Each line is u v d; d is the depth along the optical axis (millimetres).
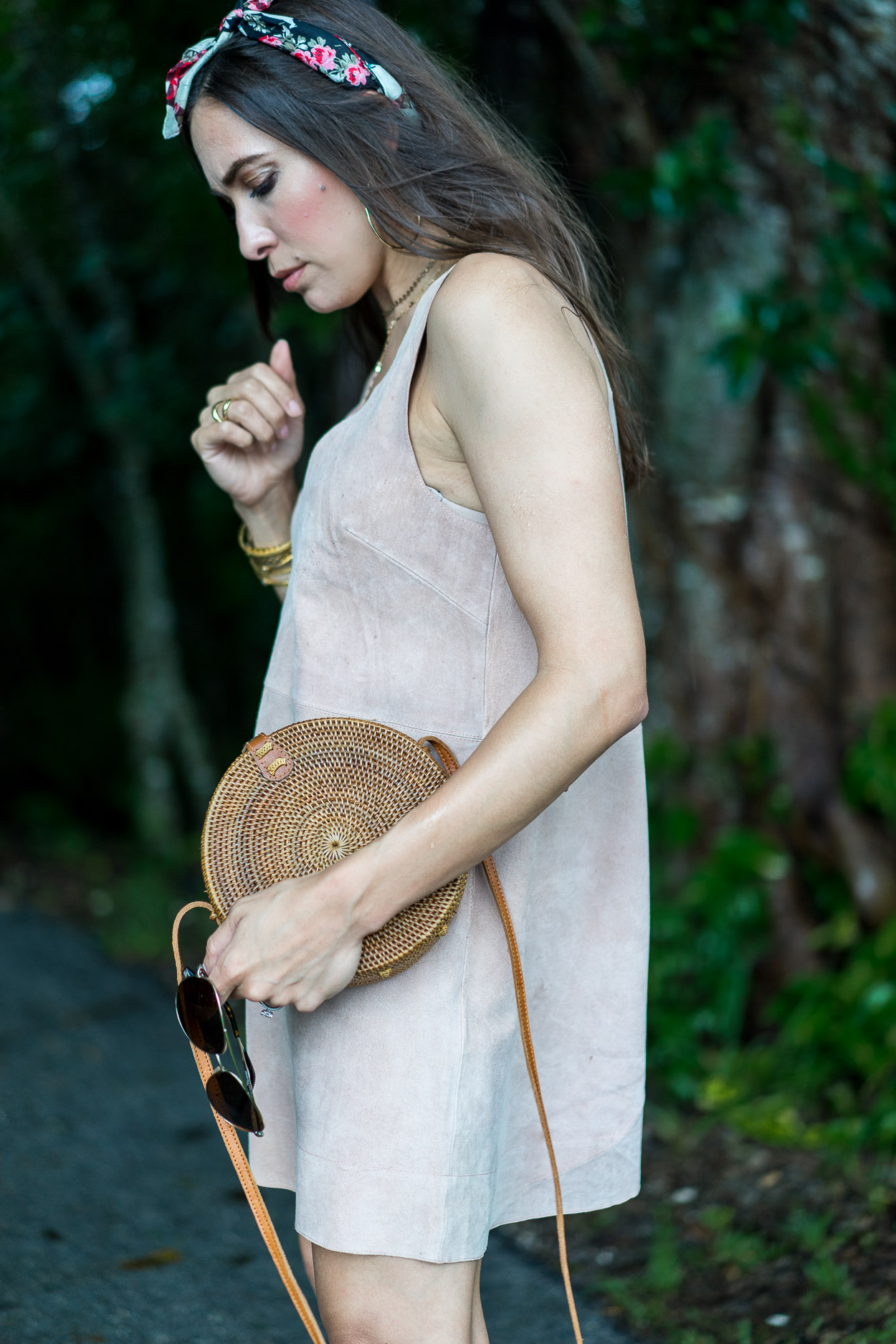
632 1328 2215
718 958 3553
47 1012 4055
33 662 7781
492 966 1283
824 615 3637
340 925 1119
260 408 1651
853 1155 2801
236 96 1284
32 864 6309
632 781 1414
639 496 3734
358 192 1287
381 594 1285
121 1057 3721
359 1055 1233
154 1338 2107
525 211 1324
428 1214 1218
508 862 1311
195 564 7375
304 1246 1388
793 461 3582
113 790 7277
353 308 1771
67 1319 2137
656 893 3744
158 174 4684
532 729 1087
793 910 3621
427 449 1246
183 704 6434
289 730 1258
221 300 5539
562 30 3305
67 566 7730
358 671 1306
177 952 1202
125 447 6043
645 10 3102
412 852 1106
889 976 3344
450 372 1174
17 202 5211
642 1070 1443
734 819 3715
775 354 3230
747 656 3701
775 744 3674
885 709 3574
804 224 3357
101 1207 2676
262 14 1295
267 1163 1455
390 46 1346
